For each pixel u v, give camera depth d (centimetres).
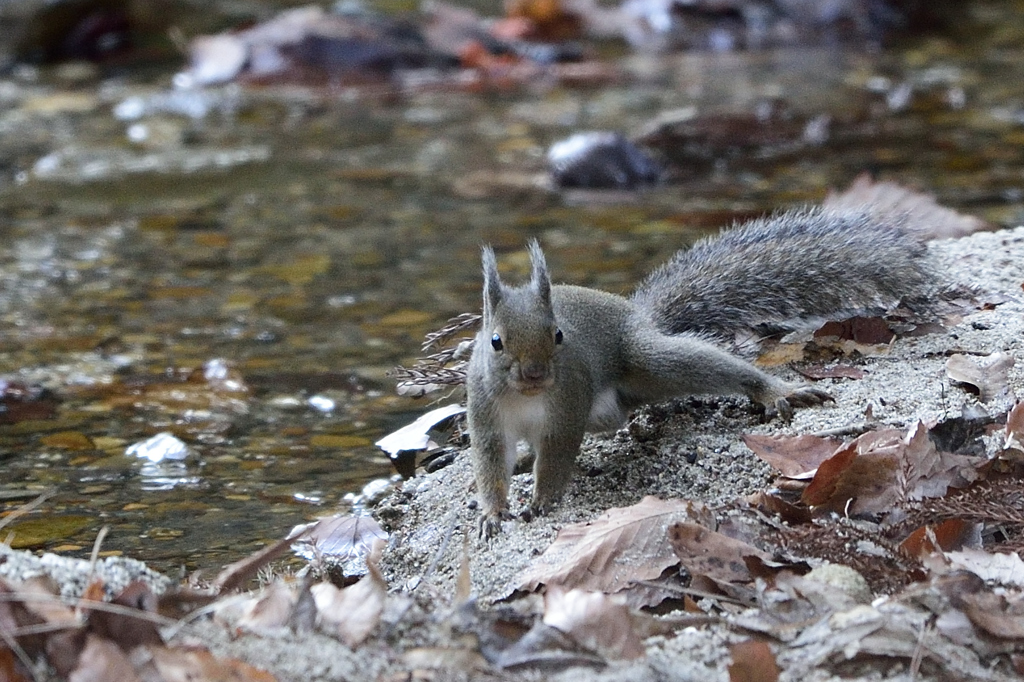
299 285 1502
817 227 1130
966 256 1196
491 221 1727
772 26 3038
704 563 742
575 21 3048
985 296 1090
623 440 970
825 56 2777
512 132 2220
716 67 2700
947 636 652
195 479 1030
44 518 962
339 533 904
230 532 932
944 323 1038
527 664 643
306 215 1784
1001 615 659
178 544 912
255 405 1172
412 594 764
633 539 775
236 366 1260
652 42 2978
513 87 2569
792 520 805
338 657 643
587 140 1908
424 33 2795
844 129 2134
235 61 2691
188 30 2989
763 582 716
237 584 766
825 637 655
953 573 693
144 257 1617
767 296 1077
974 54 2725
